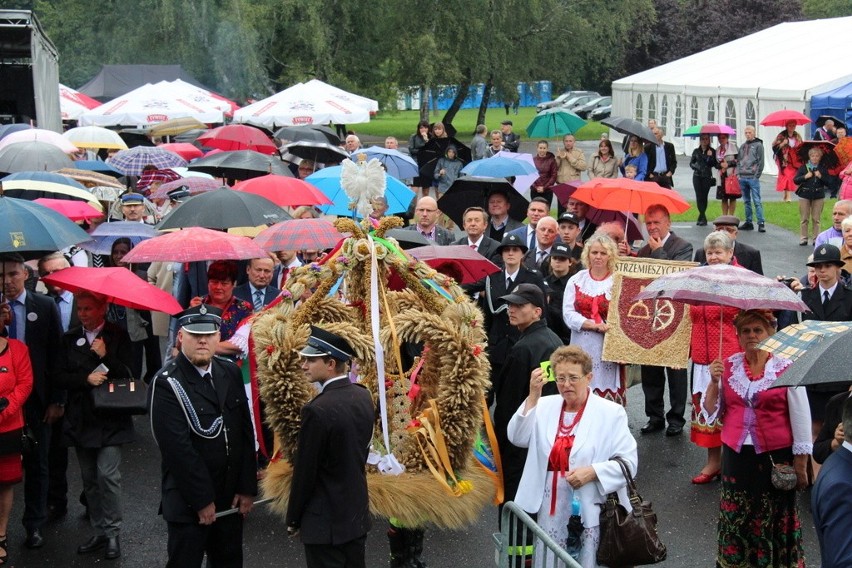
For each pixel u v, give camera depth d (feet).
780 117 84.07
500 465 21.54
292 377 20.17
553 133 64.13
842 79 90.74
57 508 25.26
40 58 63.31
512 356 21.63
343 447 17.70
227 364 19.79
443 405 20.57
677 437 30.68
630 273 26.84
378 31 134.41
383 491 19.53
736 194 66.28
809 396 25.57
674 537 23.85
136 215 35.55
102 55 119.65
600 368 27.12
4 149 41.52
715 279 20.36
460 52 139.54
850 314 26.99
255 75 118.73
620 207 31.53
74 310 25.86
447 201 37.37
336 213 36.88
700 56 133.18
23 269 23.21
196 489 18.72
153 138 78.38
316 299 21.25
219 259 23.75
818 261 26.76
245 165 41.86
